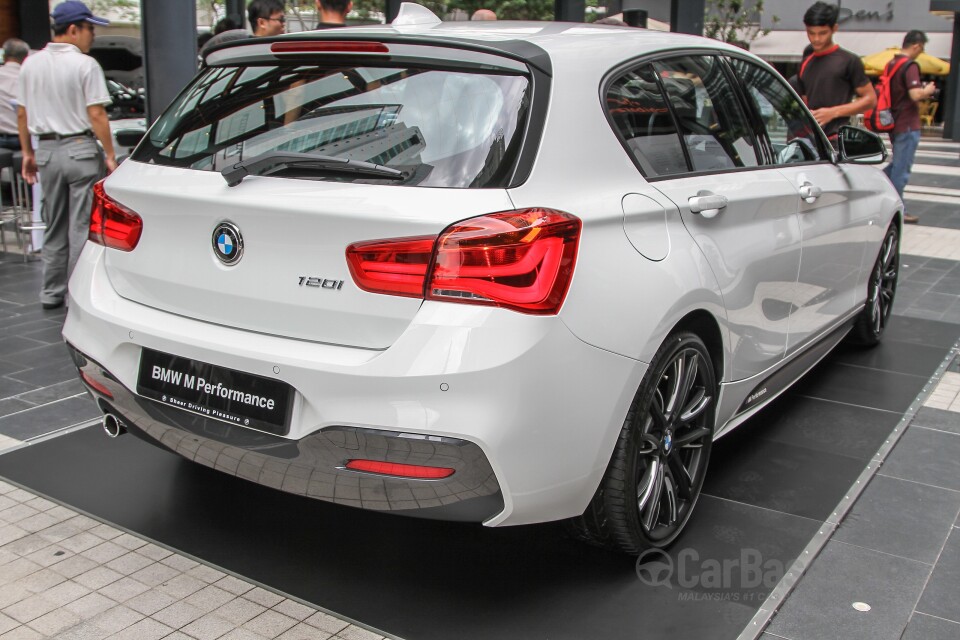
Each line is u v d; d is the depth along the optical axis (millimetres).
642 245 2836
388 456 2463
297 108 2863
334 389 2492
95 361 2992
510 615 2783
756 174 3682
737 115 3768
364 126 2721
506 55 2783
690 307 2984
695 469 3289
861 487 3699
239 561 3053
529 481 2529
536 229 2467
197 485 3570
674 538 3186
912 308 6590
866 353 5539
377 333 2498
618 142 2928
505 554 3131
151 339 2836
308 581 2941
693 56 3588
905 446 4164
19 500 3420
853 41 32031
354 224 2482
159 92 5965
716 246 3232
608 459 2752
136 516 3324
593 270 2611
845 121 7246
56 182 5836
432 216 2441
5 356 5016
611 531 2934
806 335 4203
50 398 4422
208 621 2721
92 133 5895
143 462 3758
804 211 4016
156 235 2871
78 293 3078
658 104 3232
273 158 2645
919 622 2803
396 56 2844
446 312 2424
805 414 4504
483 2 14211
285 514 3371
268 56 3059
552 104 2736
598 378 2619
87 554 3074
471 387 2398
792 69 32750
